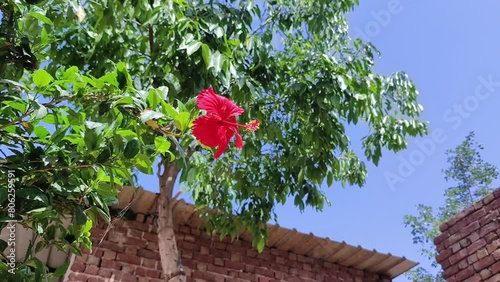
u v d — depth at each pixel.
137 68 3.63
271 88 4.41
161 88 1.76
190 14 3.49
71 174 1.77
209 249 5.21
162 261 3.50
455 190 18.38
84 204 1.84
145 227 4.96
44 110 1.54
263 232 4.55
